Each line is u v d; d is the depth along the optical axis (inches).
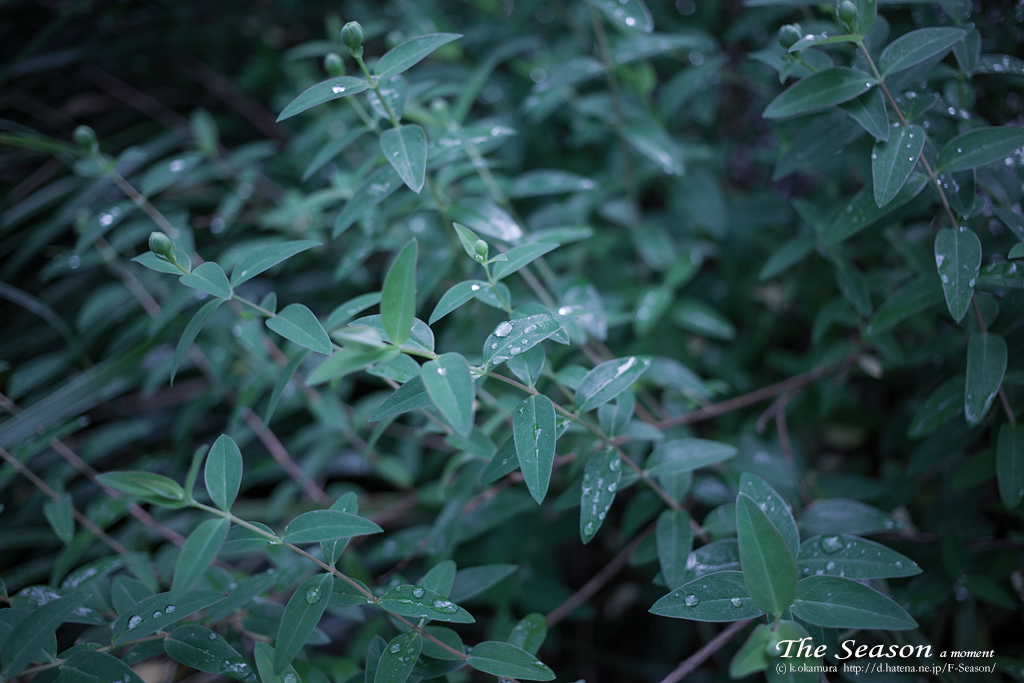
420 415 27.1
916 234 27.3
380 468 28.4
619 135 30.1
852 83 20.8
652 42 27.4
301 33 44.3
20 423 27.3
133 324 32.9
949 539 23.7
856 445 31.4
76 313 35.0
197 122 31.3
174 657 20.0
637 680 31.2
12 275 35.0
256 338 26.5
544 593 27.5
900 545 24.6
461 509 24.1
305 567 22.0
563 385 22.4
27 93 38.2
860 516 23.3
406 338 18.7
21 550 30.3
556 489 29.2
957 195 21.3
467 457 24.6
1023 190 23.0
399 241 27.8
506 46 29.5
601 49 28.4
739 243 33.6
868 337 22.9
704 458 22.1
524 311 20.4
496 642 20.2
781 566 18.6
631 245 34.3
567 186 26.4
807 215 25.0
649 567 28.3
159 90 42.4
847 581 19.5
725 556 21.6
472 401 18.3
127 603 21.5
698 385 26.1
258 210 37.4
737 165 37.9
